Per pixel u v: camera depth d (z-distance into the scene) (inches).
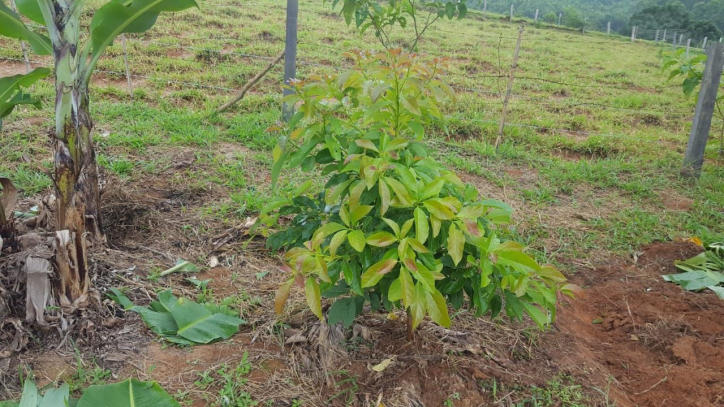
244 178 188.4
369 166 87.7
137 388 88.9
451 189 104.0
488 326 125.6
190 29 384.8
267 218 118.3
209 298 125.8
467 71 398.6
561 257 166.7
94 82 275.1
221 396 97.0
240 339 113.0
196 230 153.9
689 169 233.8
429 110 104.0
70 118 105.8
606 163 242.1
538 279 108.0
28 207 153.2
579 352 123.3
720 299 147.5
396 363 108.5
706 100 228.7
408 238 86.8
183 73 299.1
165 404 88.3
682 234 184.9
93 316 110.2
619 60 526.0
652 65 518.6
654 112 329.1
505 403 104.3
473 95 321.1
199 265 139.3
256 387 100.6
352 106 107.4
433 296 86.9
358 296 102.2
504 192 204.7
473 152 241.0
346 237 98.9
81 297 109.6
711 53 225.0
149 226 152.1
